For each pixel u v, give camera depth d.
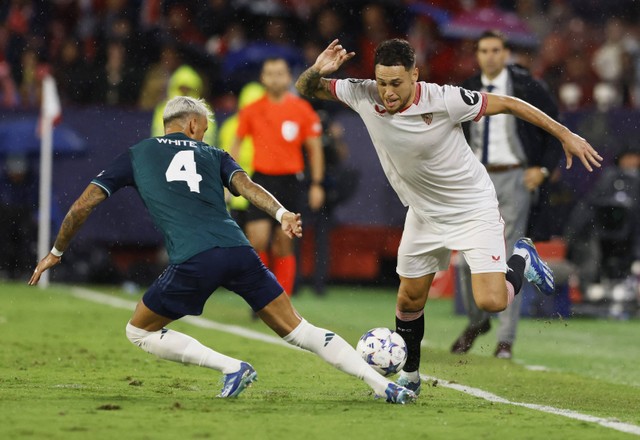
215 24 72.50
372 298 61.34
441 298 63.56
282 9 72.12
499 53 35.59
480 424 20.83
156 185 23.14
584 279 55.41
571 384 30.17
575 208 59.88
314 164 47.16
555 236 60.22
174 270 22.75
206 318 48.16
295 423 20.30
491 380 30.41
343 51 24.34
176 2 72.69
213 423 20.00
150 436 18.52
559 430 20.41
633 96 75.44
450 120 24.17
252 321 46.72
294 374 29.70
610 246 55.69
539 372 32.78
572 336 45.69
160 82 67.19
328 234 61.38
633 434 20.39
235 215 52.88
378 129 24.41
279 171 45.72
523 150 35.81
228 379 23.70
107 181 23.12
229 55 68.62
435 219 25.25
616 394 28.30
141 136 64.88
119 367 30.23
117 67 68.50
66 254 63.94
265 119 45.62
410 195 25.33
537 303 52.03
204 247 22.66
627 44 76.38
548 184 37.69
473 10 77.56
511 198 36.06
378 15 72.00
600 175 62.03
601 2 84.06
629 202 54.88
